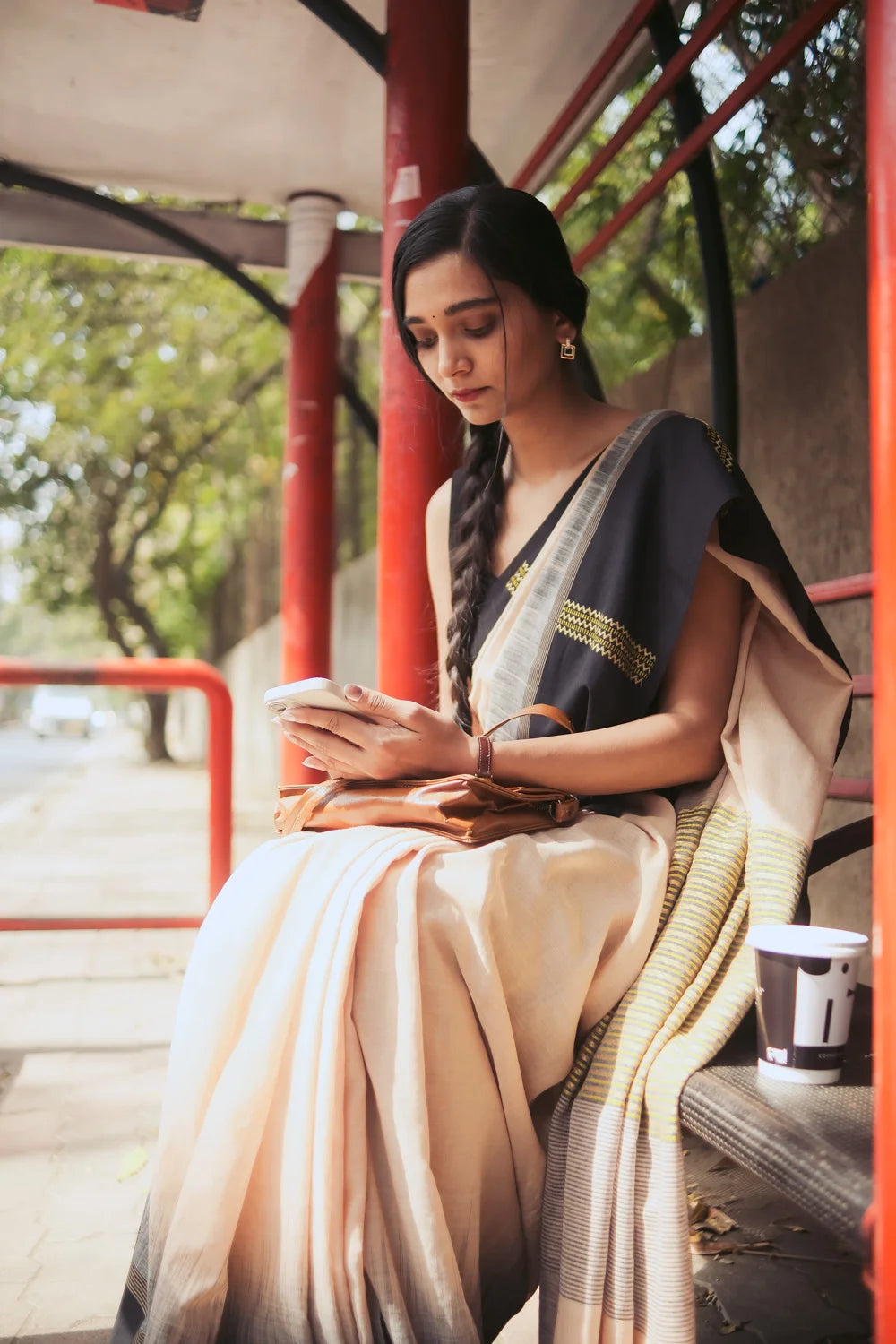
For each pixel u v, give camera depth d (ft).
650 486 5.40
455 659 5.87
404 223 8.91
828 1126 3.72
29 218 14.90
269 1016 4.37
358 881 4.43
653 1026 4.54
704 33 7.97
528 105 12.42
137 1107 9.00
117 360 42.83
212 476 57.98
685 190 14.93
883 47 2.93
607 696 5.23
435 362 5.76
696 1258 6.38
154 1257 4.50
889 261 2.93
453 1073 4.42
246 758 54.60
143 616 66.39
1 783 54.03
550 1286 4.48
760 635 5.53
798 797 5.01
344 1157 4.24
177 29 11.22
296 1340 4.25
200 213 15.48
